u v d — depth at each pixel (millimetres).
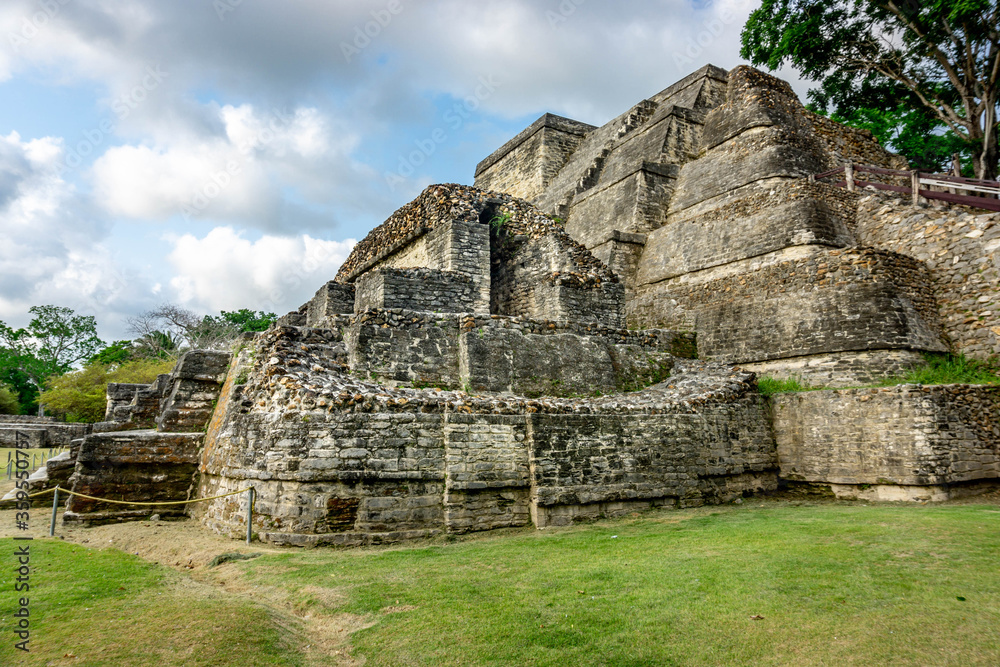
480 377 11453
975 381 12398
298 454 8055
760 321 15352
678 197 21547
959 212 14617
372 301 14234
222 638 4605
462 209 16266
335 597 5719
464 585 5957
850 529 7633
